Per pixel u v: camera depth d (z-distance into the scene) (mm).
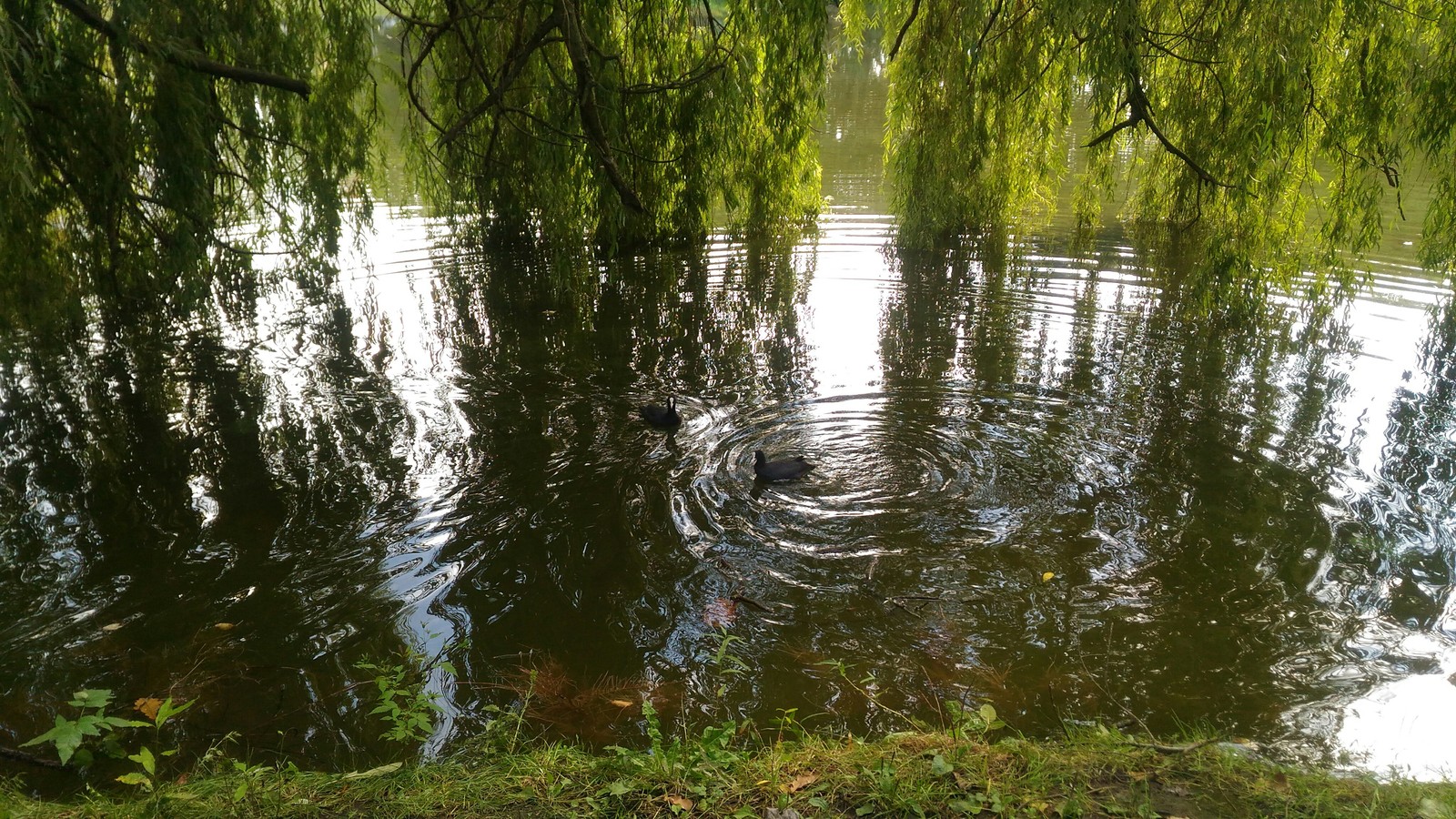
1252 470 7602
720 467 7938
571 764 3469
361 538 6750
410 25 8109
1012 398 9344
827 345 11102
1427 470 7477
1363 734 4480
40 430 8820
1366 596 5766
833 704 4859
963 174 13445
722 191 14305
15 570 6344
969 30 11383
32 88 7066
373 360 10695
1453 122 9062
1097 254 14711
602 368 10422
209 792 3420
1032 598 5891
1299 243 10812
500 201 12750
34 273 9117
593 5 10180
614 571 6297
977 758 3445
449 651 5406
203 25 8383
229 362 10656
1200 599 5820
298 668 5238
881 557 6441
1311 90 9039
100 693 3547
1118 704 4801
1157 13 10312
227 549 6617
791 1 9891
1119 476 7590
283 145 10219
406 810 3213
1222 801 3164
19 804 3422
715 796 3201
